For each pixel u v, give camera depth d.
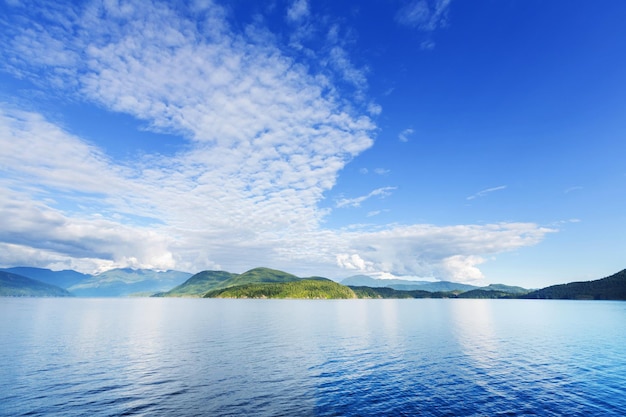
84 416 33.41
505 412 35.22
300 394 40.72
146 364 55.25
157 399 38.53
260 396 39.94
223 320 142.00
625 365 55.59
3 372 49.31
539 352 66.69
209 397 39.44
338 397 39.75
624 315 168.50
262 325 120.12
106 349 68.06
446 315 173.88
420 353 65.50
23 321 125.88
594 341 81.69
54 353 63.34
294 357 61.50
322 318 153.38
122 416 33.56
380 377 48.12
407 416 34.12
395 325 119.94
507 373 50.34
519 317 159.00
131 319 143.75
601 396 40.22
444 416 34.25
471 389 42.75
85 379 46.16
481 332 98.94
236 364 55.78
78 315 163.50
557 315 172.25
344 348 71.25
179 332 98.00
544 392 41.56
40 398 38.34
